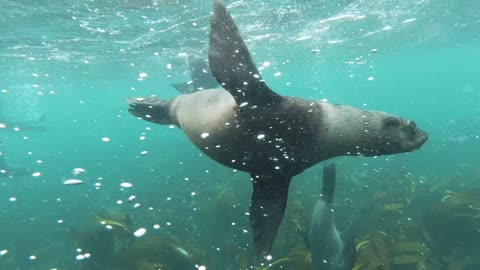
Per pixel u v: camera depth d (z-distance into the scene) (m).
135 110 5.75
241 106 3.29
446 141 20.36
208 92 4.30
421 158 16.83
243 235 8.21
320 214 5.16
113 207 13.00
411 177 11.98
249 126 3.44
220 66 3.21
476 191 8.84
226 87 3.13
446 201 8.27
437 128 26.75
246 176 13.08
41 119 25.03
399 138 3.76
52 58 17.31
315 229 5.10
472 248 7.05
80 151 42.28
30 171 17.95
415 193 10.64
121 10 10.88
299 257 6.11
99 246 7.31
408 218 8.31
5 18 11.33
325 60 27.06
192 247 7.76
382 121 3.74
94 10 10.78
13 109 39.59
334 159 15.97
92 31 13.00
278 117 3.38
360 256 6.32
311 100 3.70
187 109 4.55
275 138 3.49
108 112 60.94
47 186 20.84
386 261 6.20
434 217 8.03
